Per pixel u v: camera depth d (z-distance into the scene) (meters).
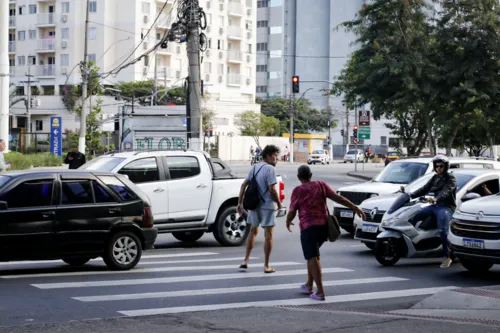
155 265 13.61
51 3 88.25
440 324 8.35
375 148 111.31
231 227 17.03
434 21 47.81
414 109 48.50
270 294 10.72
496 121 48.66
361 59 46.88
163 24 87.12
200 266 13.51
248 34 97.75
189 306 9.66
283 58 119.94
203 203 16.52
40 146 70.31
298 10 118.56
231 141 86.69
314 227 10.26
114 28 85.31
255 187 12.57
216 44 93.62
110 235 12.69
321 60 117.69
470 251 11.97
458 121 46.38
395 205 14.08
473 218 11.98
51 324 8.17
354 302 10.28
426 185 14.01
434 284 11.91
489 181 15.58
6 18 45.78
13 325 8.16
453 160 18.02
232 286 11.32
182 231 16.34
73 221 12.20
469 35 44.09
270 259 14.78
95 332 7.73
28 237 11.75
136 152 16.17
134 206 12.95
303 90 118.56
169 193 16.05
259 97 116.25
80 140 44.53
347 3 115.19
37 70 88.12
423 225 13.85
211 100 92.00
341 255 15.44
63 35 86.94
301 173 10.39
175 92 85.06
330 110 101.94
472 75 43.72
